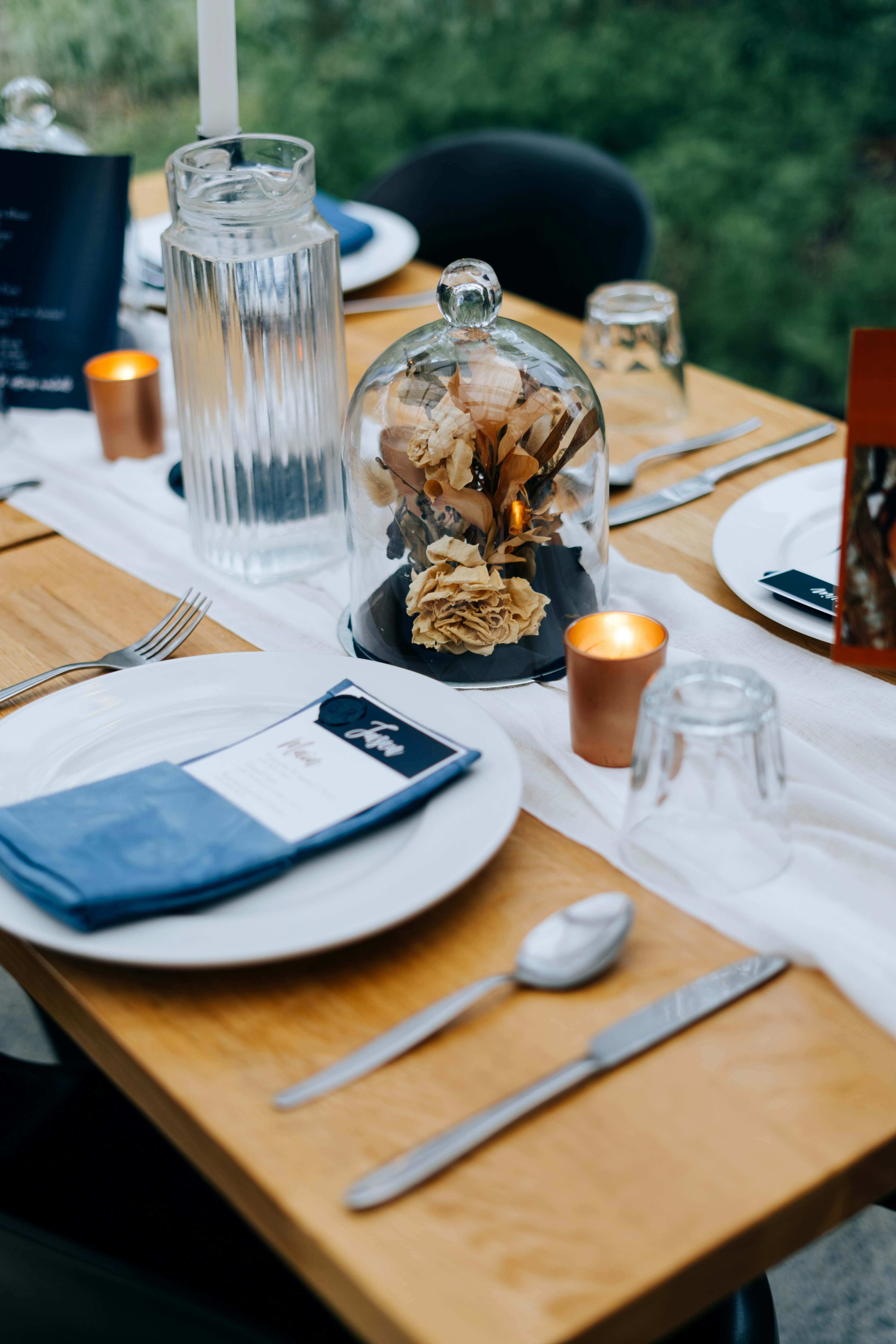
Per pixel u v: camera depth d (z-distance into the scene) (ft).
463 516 2.24
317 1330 2.10
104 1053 1.70
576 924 1.74
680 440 3.47
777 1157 1.44
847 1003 1.66
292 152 2.66
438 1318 1.26
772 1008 1.65
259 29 11.18
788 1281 3.72
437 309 4.38
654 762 1.83
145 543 3.05
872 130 11.16
